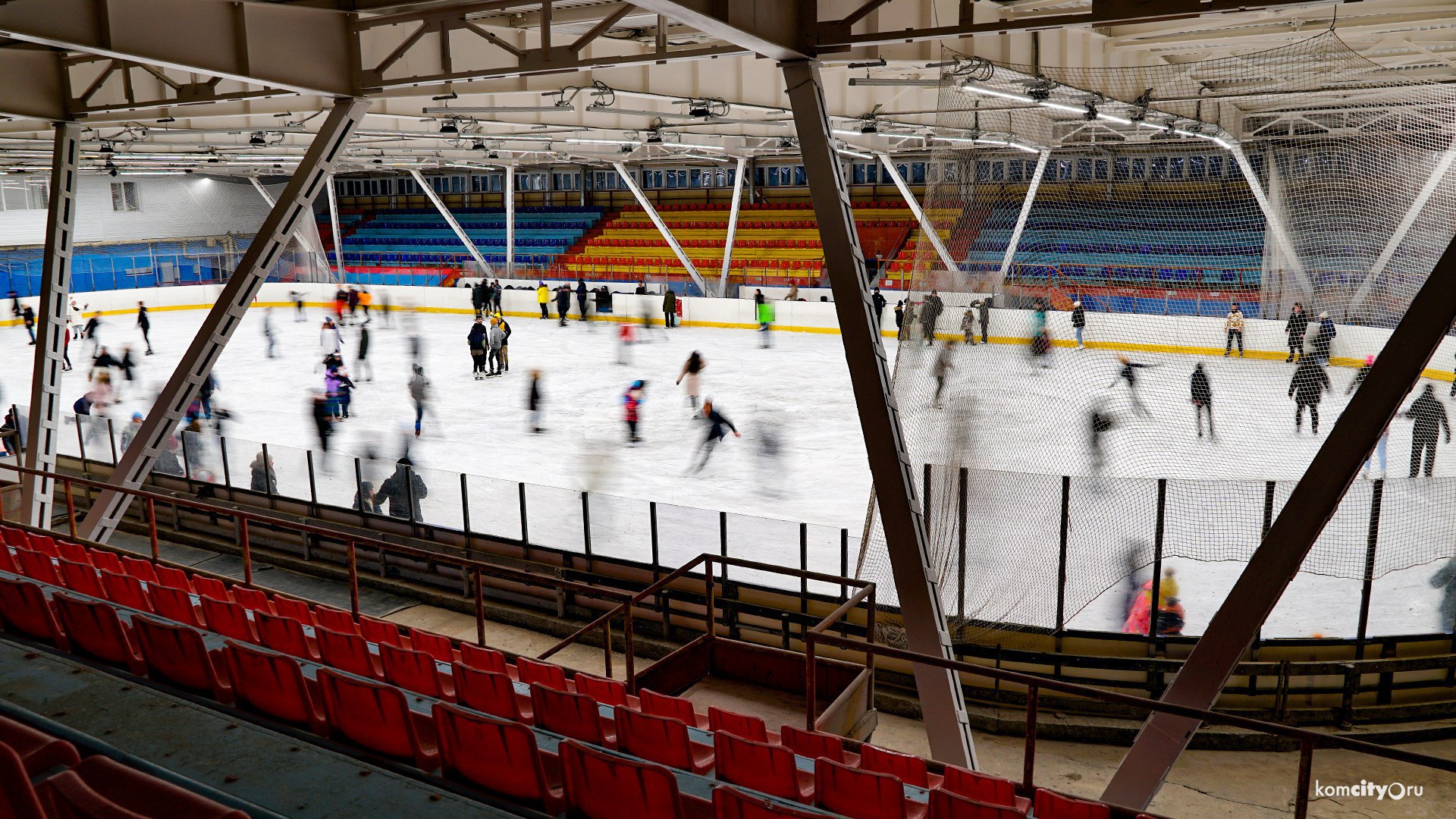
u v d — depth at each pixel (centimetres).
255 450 1544
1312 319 2300
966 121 1151
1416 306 576
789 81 845
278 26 1150
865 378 827
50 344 1393
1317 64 1398
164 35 1031
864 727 845
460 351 3297
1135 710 1007
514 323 3991
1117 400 2222
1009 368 1487
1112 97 1695
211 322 1270
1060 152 3030
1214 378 2456
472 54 1387
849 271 832
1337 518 1080
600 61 1073
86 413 1822
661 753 583
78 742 392
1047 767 950
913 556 821
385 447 2036
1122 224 2977
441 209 4894
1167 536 1030
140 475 1297
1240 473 1683
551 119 2522
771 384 2627
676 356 3095
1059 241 2983
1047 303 2731
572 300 4125
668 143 3416
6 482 1541
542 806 470
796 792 548
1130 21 709
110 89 1409
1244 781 905
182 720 424
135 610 717
